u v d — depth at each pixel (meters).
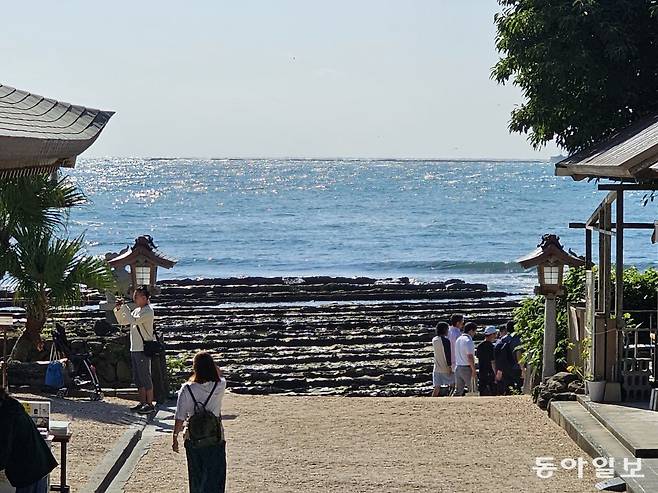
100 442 14.91
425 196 144.50
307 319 37.66
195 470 11.30
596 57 20.06
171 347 31.78
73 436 15.22
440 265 67.31
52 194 19.56
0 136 7.50
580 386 17.50
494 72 21.25
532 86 20.88
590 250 18.92
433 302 43.81
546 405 17.69
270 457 14.52
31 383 19.11
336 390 26.25
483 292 47.28
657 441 13.66
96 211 115.81
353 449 15.04
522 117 21.28
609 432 14.74
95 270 20.11
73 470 13.15
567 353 19.09
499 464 13.98
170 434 16.17
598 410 15.77
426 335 33.78
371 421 17.16
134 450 14.97
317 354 30.58
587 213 111.88
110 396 19.06
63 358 19.61
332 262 71.06
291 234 90.19
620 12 20.05
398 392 25.72
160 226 97.50
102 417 16.92
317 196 145.38
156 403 18.69
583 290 20.28
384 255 74.94
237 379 27.08
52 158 9.77
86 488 12.20
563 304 20.28
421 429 16.44
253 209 120.06
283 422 17.12
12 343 20.33
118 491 12.62
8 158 8.09
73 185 20.14
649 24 20.27
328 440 15.67
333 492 12.62
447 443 15.37
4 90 11.69
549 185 178.25
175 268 68.31
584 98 20.66
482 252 76.69
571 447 14.90
